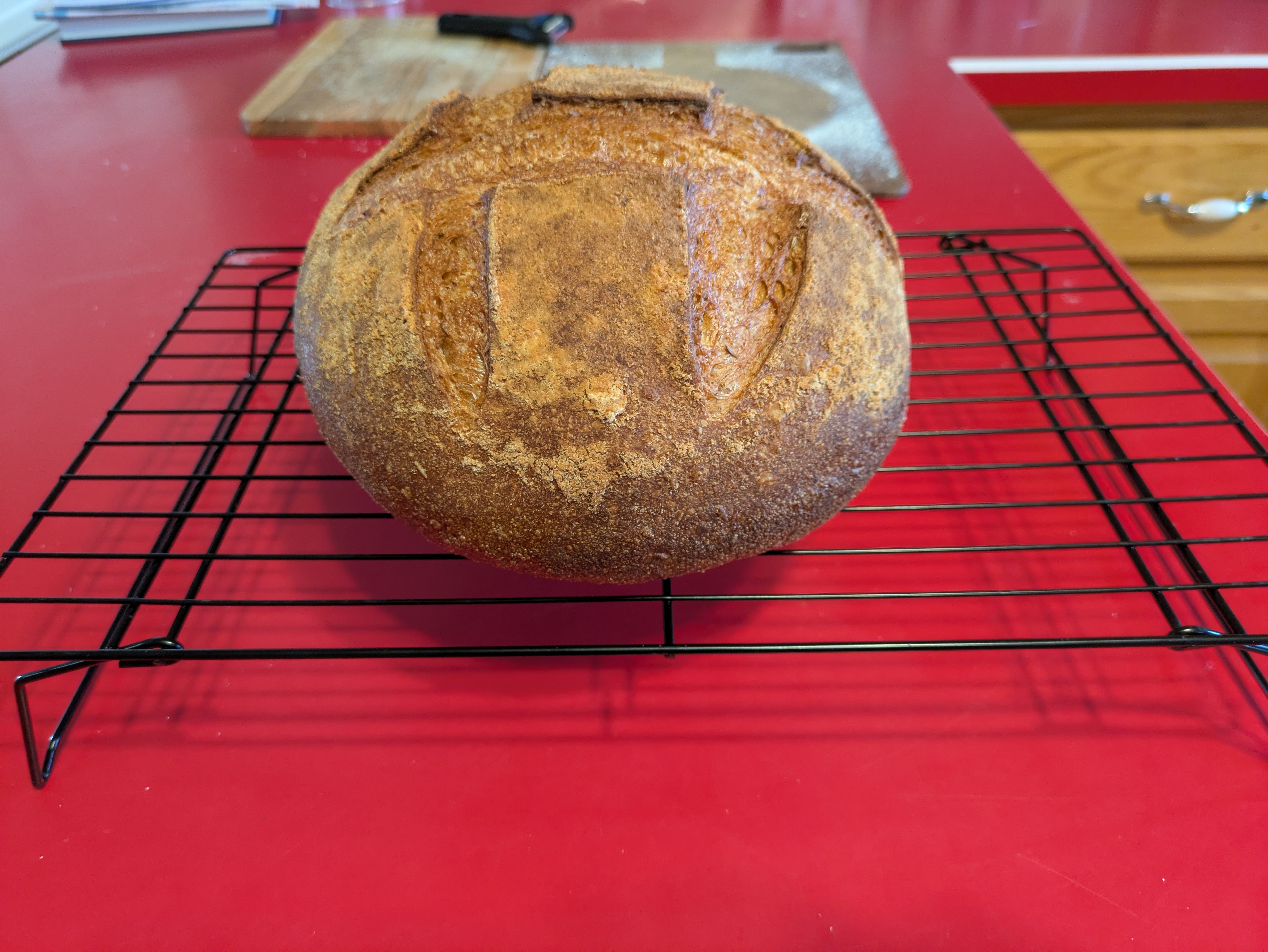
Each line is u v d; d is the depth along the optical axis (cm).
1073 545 35
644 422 31
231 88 90
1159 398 51
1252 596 40
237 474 48
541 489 31
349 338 33
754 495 32
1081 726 36
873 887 31
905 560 43
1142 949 29
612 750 35
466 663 39
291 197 71
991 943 29
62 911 30
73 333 57
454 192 35
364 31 97
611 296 31
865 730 36
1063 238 65
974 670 38
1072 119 89
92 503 45
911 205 69
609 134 36
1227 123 88
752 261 35
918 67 90
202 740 35
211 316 59
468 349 33
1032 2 107
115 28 99
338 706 37
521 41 93
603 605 41
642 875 31
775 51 90
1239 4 102
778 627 40
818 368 32
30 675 31
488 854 32
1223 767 34
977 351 56
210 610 40
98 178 74
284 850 32
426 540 41
